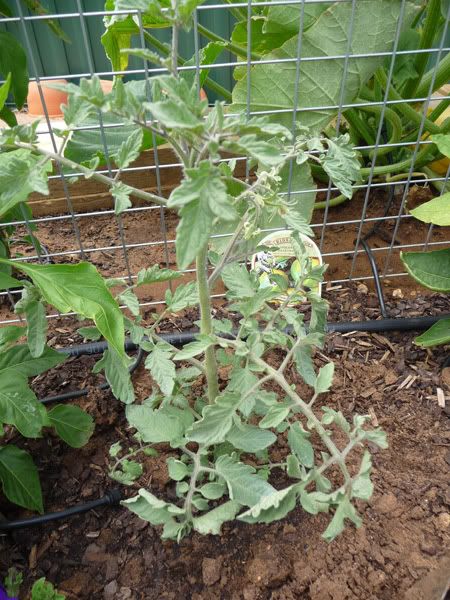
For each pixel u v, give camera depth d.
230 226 1.42
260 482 0.80
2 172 0.71
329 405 1.26
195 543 1.00
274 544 0.99
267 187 0.81
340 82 1.37
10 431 1.20
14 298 1.67
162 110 0.54
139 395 1.29
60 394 1.30
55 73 2.52
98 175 0.77
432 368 1.37
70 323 1.54
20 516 1.06
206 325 0.93
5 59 1.22
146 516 0.80
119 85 0.64
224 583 0.95
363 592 0.91
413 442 1.18
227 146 0.58
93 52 2.50
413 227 1.89
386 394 1.29
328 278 1.69
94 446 1.18
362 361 1.39
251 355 0.86
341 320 1.52
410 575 0.94
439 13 1.52
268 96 1.38
